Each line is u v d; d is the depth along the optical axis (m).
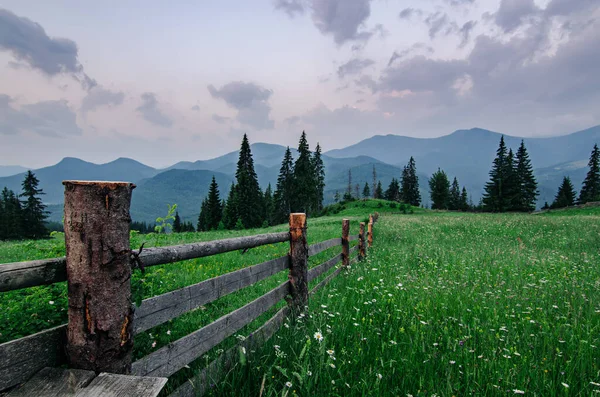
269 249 11.57
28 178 57.62
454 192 125.94
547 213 52.75
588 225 19.39
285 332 3.54
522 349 3.58
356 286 6.20
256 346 3.16
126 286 1.78
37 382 1.42
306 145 73.69
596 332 4.07
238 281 3.06
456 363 3.20
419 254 11.05
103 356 1.66
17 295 2.70
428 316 4.53
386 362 3.04
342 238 7.79
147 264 1.98
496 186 79.56
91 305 1.64
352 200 101.75
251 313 3.25
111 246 1.68
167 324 3.90
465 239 15.90
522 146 83.62
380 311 4.59
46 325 2.55
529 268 8.47
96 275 1.64
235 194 69.62
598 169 88.44
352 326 4.00
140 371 1.91
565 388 2.74
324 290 5.52
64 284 2.88
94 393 1.34
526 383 2.89
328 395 2.50
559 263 9.10
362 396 2.55
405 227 21.52
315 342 3.19
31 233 57.38
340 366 2.91
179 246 2.35
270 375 2.56
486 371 3.07
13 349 1.38
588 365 3.23
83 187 1.63
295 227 4.27
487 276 7.45
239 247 3.11
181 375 2.71
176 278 6.38
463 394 2.74
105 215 1.67
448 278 7.27
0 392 1.32
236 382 2.60
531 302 5.34
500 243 14.21
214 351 3.20
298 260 4.29
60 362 1.67
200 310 4.88
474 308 4.88
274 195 85.50
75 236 1.63
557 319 4.58
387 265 8.95
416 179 116.50
